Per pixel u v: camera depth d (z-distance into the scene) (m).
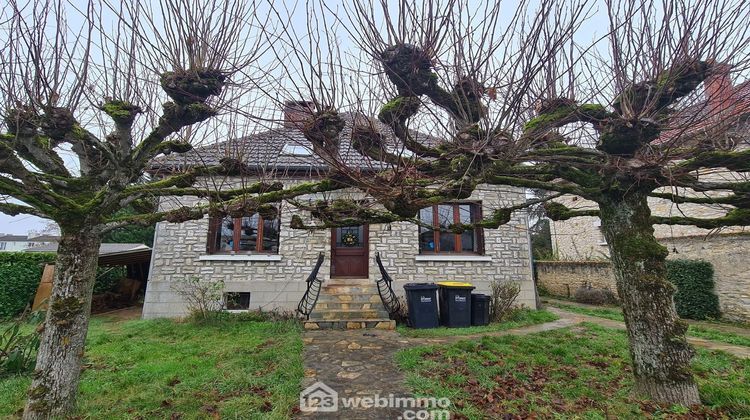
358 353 6.29
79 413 3.89
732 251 9.94
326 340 7.18
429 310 8.48
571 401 4.32
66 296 3.77
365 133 3.78
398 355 6.00
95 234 3.96
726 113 3.55
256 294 9.56
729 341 7.30
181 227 9.68
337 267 10.34
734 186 3.86
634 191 4.16
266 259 9.70
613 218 4.53
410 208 3.53
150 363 5.64
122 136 3.86
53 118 3.38
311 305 9.20
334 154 3.47
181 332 7.70
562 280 15.80
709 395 4.27
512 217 10.46
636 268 4.32
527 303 10.13
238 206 4.67
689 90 3.75
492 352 6.32
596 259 15.94
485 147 3.26
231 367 5.44
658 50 3.67
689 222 5.02
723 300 10.00
